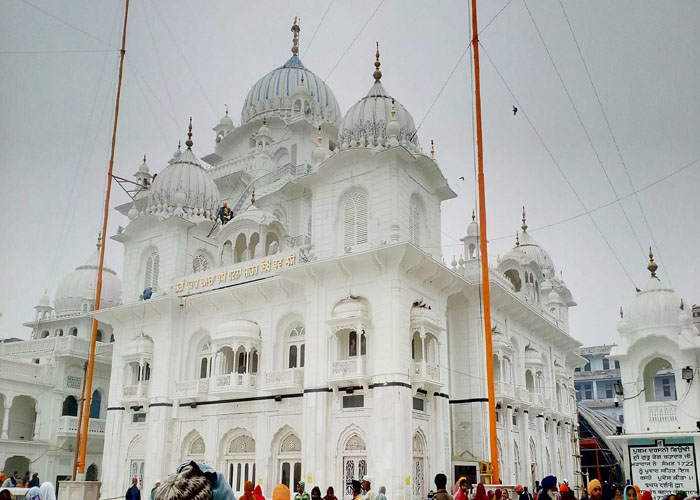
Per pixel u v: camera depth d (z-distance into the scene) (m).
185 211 43.16
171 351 38.84
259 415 34.62
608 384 74.62
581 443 59.09
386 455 29.30
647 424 31.56
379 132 35.44
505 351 38.31
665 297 32.62
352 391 31.34
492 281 37.28
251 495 16.88
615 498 13.62
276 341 35.91
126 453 39.22
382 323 31.27
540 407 42.75
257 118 52.47
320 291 33.66
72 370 47.75
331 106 54.12
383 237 32.88
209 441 36.06
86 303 53.47
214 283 38.59
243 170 48.62
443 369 33.91
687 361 31.39
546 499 10.95
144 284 43.00
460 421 36.56
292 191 45.59
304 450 31.75
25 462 45.50
